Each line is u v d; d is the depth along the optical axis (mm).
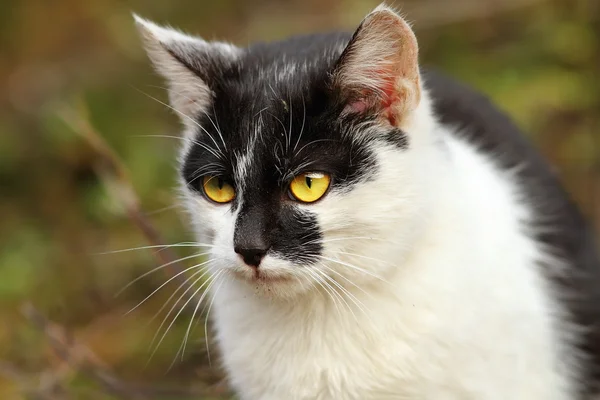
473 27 6578
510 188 3723
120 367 5293
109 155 4445
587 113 6199
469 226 3260
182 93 3400
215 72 3307
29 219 6773
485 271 3230
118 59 7258
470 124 3939
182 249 4480
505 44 6527
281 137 3084
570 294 3789
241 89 3236
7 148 7078
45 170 6992
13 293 5969
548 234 3783
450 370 3148
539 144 5840
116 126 6609
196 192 3268
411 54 3029
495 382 3213
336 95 3119
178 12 7242
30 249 6348
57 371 4418
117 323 5453
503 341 3223
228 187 3188
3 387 5090
